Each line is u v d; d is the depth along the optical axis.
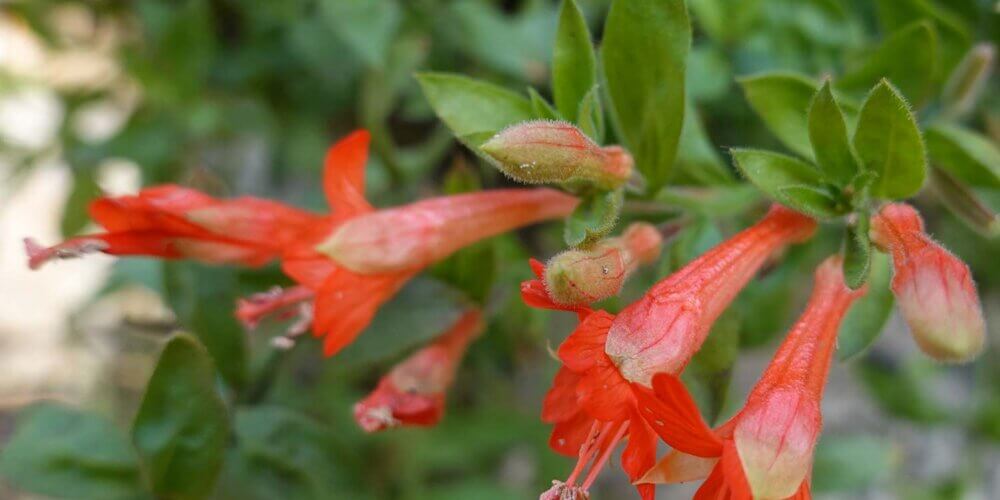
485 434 0.26
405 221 0.19
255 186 0.28
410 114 0.26
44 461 0.21
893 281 0.18
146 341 0.30
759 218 0.21
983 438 0.28
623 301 0.24
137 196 0.19
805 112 0.20
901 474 0.29
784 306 0.23
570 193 0.19
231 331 0.22
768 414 0.17
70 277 0.36
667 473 0.17
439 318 0.22
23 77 0.30
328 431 0.22
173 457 0.20
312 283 0.19
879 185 0.19
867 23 0.26
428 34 0.26
